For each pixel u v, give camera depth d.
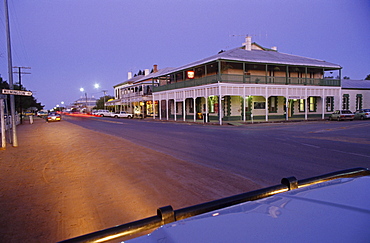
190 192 5.59
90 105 123.19
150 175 6.99
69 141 14.63
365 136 13.89
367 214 1.23
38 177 7.18
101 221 4.35
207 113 29.02
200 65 30.89
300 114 34.41
